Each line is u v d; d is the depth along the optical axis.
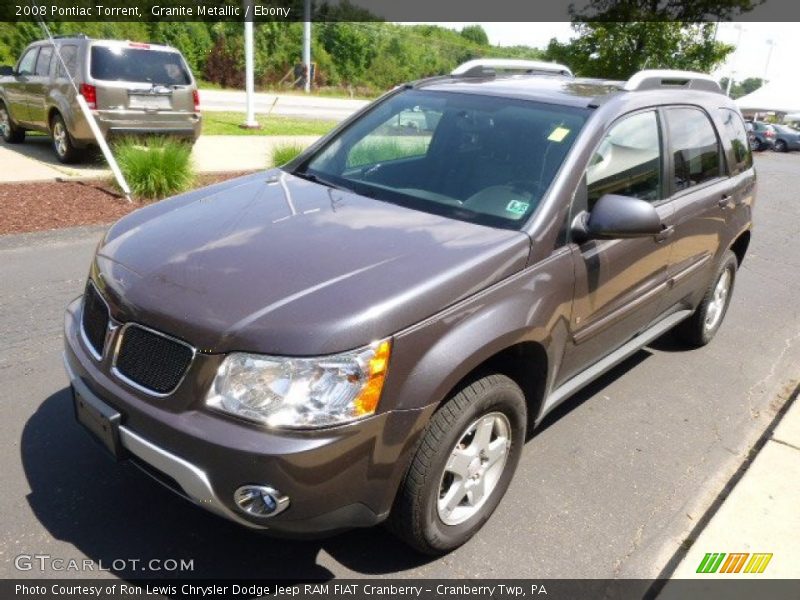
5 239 7.01
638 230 3.23
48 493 3.30
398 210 3.45
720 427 4.45
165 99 10.94
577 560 3.17
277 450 2.40
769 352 5.79
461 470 2.97
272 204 3.50
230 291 2.66
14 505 3.21
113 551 3.00
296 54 41.78
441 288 2.75
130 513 3.22
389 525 2.91
